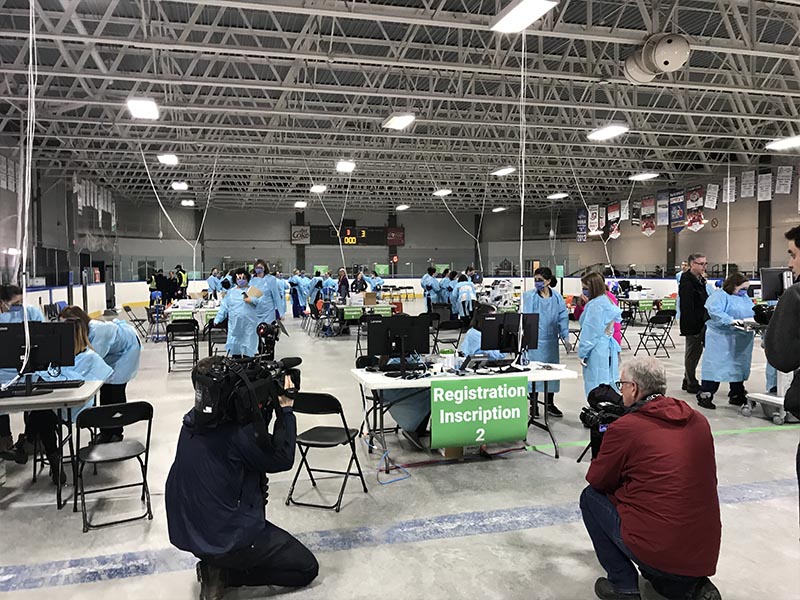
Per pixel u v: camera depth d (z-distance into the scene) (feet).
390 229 93.15
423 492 11.66
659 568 6.85
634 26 26.84
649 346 34.22
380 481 12.27
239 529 7.45
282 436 7.77
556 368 14.08
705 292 20.17
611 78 27.30
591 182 71.05
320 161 50.08
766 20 26.00
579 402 19.79
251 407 7.41
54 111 35.09
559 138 49.57
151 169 58.65
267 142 43.93
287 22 26.35
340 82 36.06
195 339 26.96
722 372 18.17
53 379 12.34
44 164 52.03
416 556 9.02
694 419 7.13
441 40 28.66
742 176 50.88
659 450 6.89
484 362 13.92
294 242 88.79
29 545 9.55
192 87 35.86
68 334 11.33
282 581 8.00
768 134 48.06
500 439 12.55
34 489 12.05
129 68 31.81
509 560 8.89
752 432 15.78
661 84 27.96
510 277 72.43
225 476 7.45
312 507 10.91
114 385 14.61
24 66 25.73
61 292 42.04
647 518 6.88
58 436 12.42
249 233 87.61
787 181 47.39
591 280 15.07
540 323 17.01
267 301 24.06
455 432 12.20
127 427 16.58
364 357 14.57
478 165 53.57
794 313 6.83
